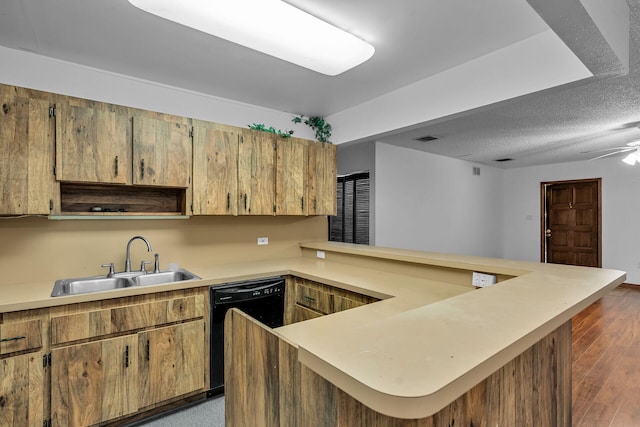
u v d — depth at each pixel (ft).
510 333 2.93
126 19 6.61
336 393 2.78
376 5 6.14
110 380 6.57
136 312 6.89
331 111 12.17
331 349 2.61
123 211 8.59
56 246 7.82
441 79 8.94
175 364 7.32
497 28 6.91
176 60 8.34
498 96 7.75
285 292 9.05
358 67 8.68
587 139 15.39
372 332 2.98
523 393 3.97
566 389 5.32
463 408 2.96
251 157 9.64
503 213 24.44
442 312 3.55
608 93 9.62
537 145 16.66
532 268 6.30
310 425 3.08
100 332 6.51
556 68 6.87
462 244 20.89
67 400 6.18
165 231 9.25
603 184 20.47
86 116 7.24
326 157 11.34
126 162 7.72
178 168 8.43
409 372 2.20
